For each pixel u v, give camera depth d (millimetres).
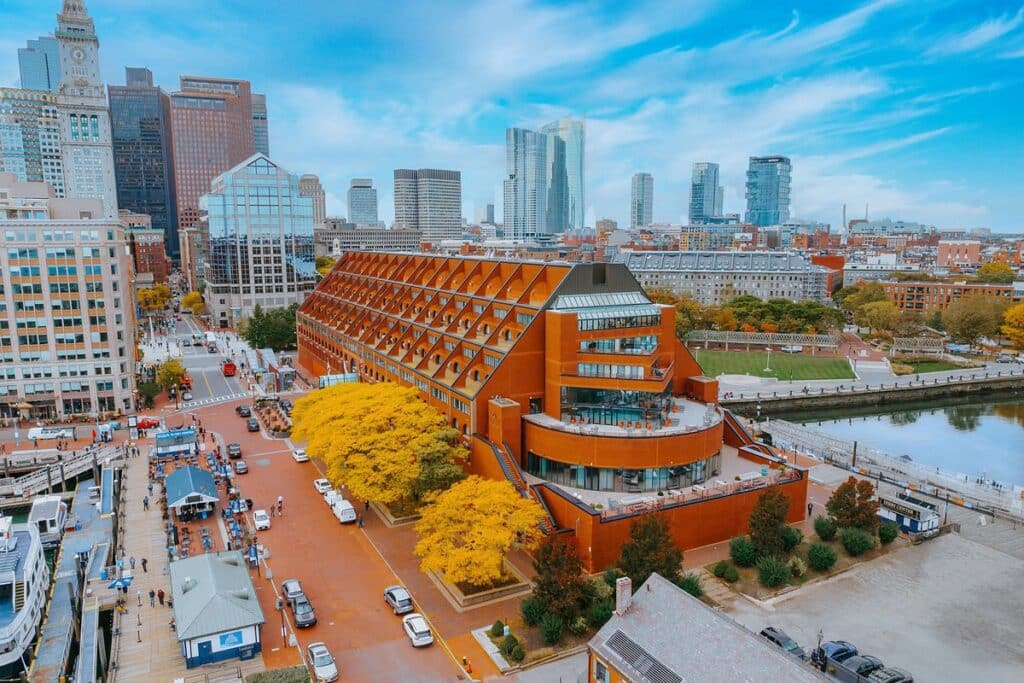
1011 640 63969
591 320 92812
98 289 138500
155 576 76875
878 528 83875
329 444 93125
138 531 88438
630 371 89812
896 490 102562
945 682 57938
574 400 92438
